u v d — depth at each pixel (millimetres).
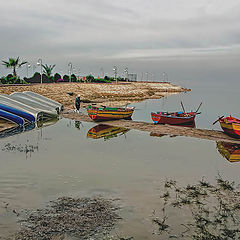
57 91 54375
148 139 21859
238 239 7738
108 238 7590
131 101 64500
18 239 7402
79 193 10711
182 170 14156
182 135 23609
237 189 11594
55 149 17812
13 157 15547
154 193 10930
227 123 23188
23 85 50844
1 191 10688
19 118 26125
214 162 15781
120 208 9461
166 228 8234
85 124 28906
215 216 9070
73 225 8180
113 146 19203
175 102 69938
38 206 9445
